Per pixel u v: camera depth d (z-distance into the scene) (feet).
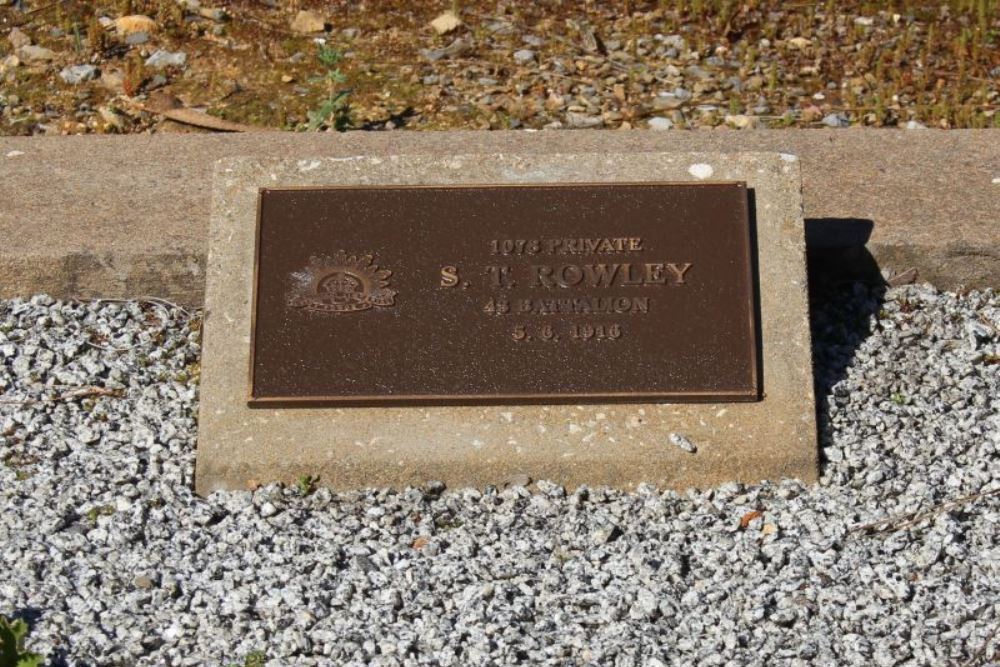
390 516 5.43
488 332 5.64
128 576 5.22
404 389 5.58
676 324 5.65
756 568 5.22
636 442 5.54
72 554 5.30
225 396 5.60
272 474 5.53
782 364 5.63
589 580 5.22
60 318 6.12
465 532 5.38
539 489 5.53
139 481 5.56
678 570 5.21
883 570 5.17
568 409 5.57
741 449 5.53
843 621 5.06
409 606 5.12
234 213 5.82
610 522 5.40
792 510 5.43
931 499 5.42
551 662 4.94
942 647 4.95
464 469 5.53
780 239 5.77
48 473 5.57
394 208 5.79
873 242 6.15
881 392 5.82
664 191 5.80
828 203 6.31
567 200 5.80
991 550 5.24
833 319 6.11
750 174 5.85
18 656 4.78
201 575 5.23
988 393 5.81
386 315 5.66
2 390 5.87
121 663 4.95
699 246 5.74
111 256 6.15
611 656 4.95
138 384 5.90
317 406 5.57
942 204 6.30
